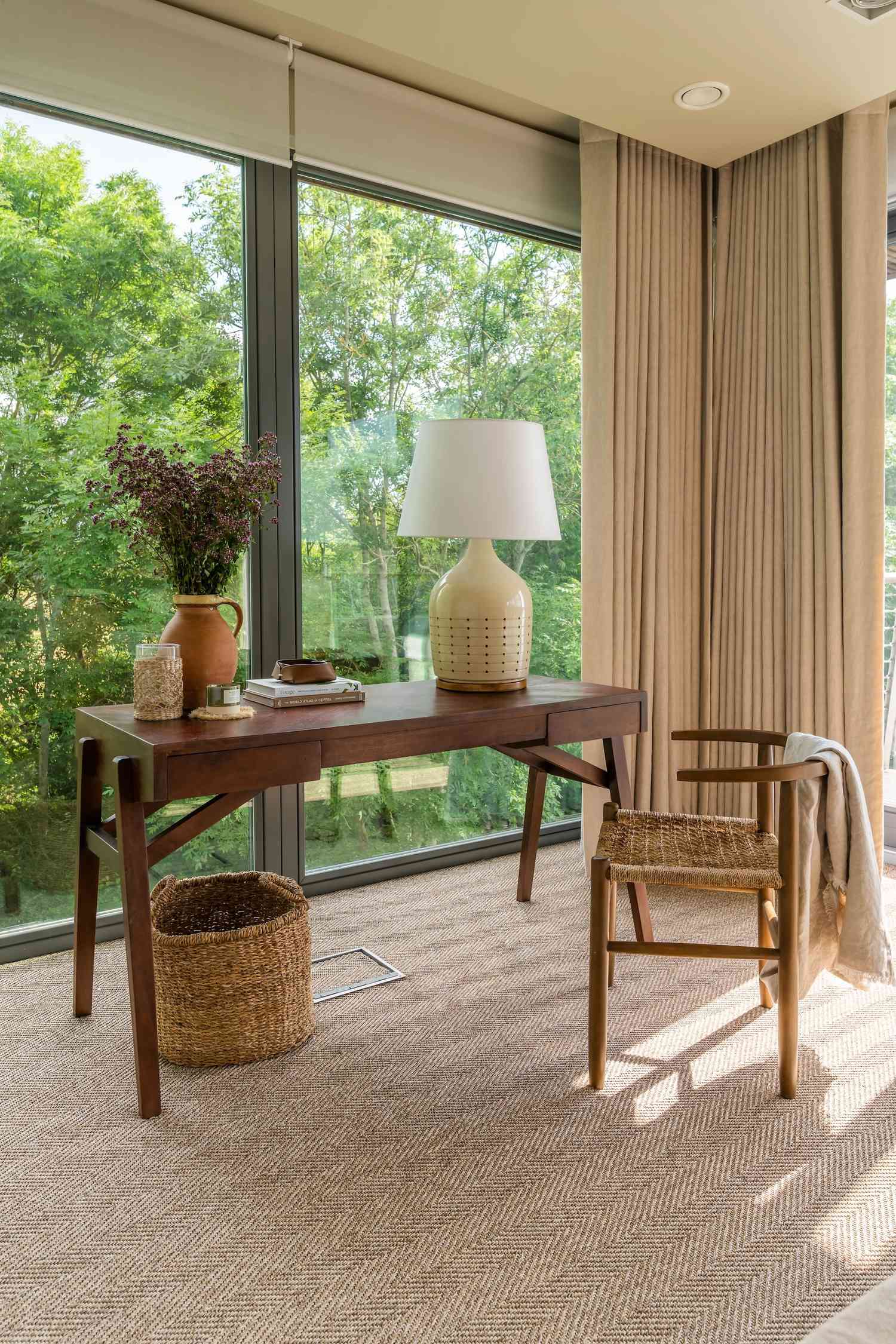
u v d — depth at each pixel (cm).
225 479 220
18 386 253
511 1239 152
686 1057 209
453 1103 191
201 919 236
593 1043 195
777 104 284
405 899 307
